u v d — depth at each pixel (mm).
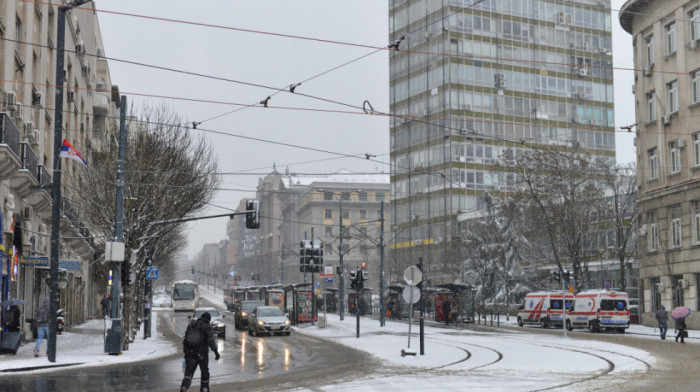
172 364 21828
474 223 64812
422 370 19344
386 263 89188
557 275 36469
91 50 51594
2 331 26438
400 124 89688
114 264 25391
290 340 35688
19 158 25812
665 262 44656
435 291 57000
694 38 42969
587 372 18328
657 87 46281
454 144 81000
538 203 54125
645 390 14398
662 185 45500
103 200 33750
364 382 16375
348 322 56125
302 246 50188
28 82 29688
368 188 141250
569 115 86750
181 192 34156
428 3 85188
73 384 16328
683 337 31562
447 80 81500
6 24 26438
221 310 89812
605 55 89438
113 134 34344
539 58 85875
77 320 51188
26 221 30516
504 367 19812
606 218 59938
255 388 15609
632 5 47875
